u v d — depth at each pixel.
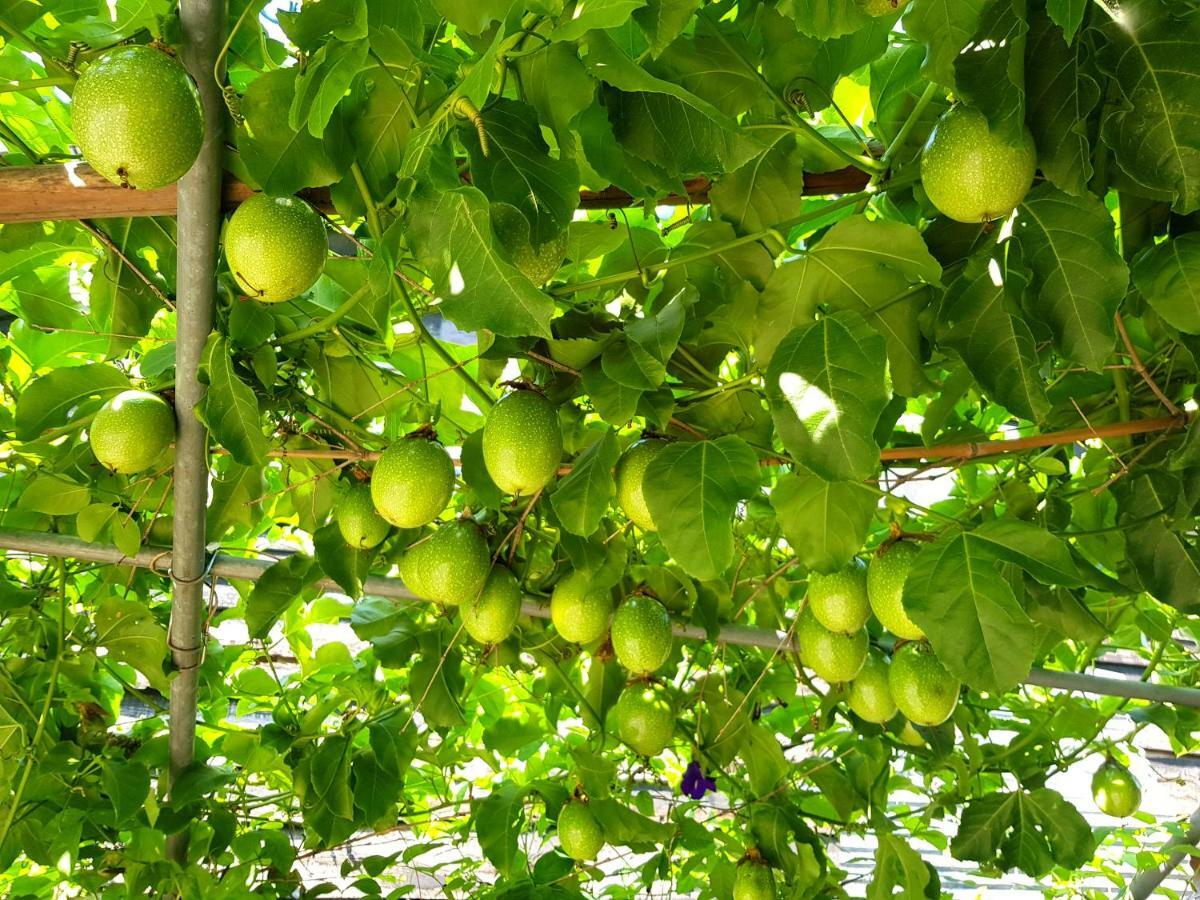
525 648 2.64
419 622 2.64
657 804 3.90
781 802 2.89
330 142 1.46
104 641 2.48
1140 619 3.08
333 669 3.07
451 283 1.30
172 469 2.14
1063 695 3.13
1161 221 1.72
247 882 2.59
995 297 1.67
